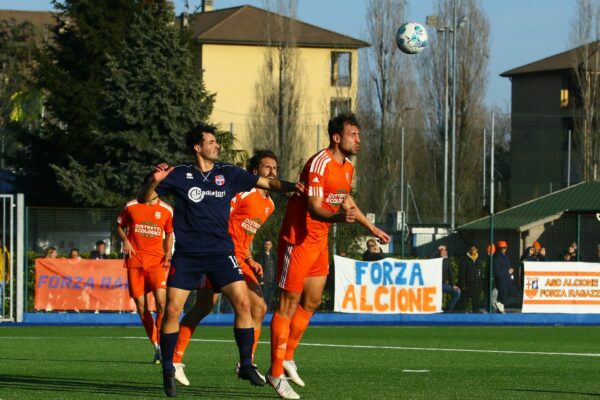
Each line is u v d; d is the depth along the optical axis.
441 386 27.64
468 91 162.12
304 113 168.88
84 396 24.12
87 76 116.94
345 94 171.25
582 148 155.38
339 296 67.56
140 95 102.31
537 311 69.81
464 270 71.88
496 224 82.69
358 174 164.25
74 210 71.06
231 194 24.14
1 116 137.50
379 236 25.77
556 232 79.38
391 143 160.75
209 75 173.25
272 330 24.88
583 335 56.91
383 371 32.75
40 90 117.19
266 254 67.25
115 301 65.62
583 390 27.14
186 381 26.97
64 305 65.06
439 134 164.00
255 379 23.89
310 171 25.23
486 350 43.66
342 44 173.62
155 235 36.59
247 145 165.25
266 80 158.50
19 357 37.69
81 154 111.50
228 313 68.94
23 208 64.62
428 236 85.81
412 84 164.62
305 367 34.34
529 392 26.34
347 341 49.94
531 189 181.38
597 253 76.00
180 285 23.73
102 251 68.62
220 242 23.88
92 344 45.44
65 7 118.00
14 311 64.94
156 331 35.19
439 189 166.00
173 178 23.83
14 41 142.62
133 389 26.02
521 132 185.62
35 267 64.94
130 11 117.00
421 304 68.81
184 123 103.31
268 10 158.88
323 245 25.92
